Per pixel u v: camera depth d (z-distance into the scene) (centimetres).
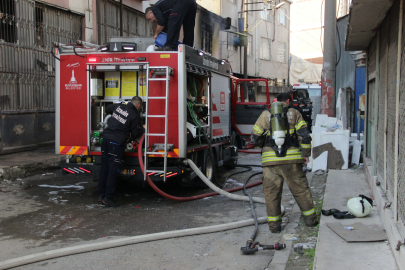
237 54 2342
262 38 2769
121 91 648
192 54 641
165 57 597
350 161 863
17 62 904
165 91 602
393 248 344
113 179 586
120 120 583
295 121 451
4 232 466
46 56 998
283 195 667
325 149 826
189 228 490
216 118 787
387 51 464
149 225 502
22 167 780
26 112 931
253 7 2575
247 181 756
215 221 522
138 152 591
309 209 466
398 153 364
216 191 623
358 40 651
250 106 1163
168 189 732
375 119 593
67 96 635
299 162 449
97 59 618
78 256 391
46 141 1012
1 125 867
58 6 1025
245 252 391
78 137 633
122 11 1327
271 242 432
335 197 565
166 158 583
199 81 728
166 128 581
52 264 371
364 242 378
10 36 888
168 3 661
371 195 568
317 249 361
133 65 605
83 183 757
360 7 429
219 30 2086
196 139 710
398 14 387
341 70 1393
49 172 845
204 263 376
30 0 933
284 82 3152
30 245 423
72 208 581
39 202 612
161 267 366
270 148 453
